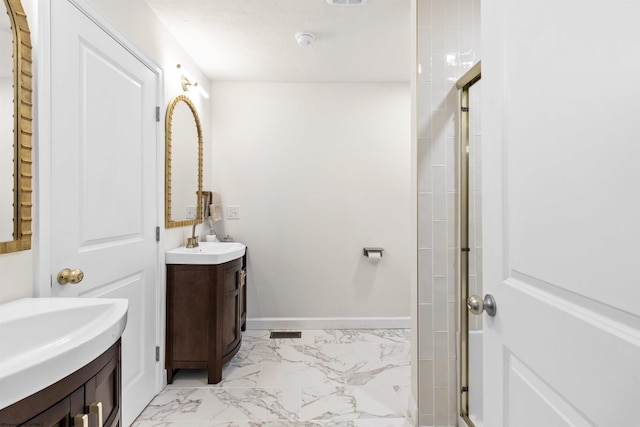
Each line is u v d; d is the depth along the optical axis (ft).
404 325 10.69
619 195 1.60
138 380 6.10
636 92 1.51
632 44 1.53
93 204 4.94
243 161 10.60
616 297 1.62
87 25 4.77
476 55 5.78
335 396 6.75
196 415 6.10
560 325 2.01
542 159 2.17
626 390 1.56
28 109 3.76
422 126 5.79
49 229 4.07
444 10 5.76
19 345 3.10
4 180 3.53
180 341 7.20
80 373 2.78
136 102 6.10
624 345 1.57
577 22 1.86
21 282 3.76
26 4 3.78
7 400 2.18
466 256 5.79
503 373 2.69
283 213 10.64
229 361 8.00
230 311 7.72
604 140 1.68
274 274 10.63
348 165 10.67
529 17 2.30
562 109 1.98
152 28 6.77
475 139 5.68
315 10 6.77
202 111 9.77
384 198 10.71
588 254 1.79
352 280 10.71
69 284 4.42
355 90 10.62
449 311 5.84
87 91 4.80
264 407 6.36
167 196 7.43
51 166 4.11
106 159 5.24
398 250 10.72
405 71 9.82
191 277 7.19
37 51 3.87
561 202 2.00
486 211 2.93
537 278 2.24
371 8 6.70
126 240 5.82
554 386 2.06
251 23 7.27
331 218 10.68
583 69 1.82
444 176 5.81
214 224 10.53
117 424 3.47
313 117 10.62
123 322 3.46
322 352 8.87
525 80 2.35
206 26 7.38
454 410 5.84
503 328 2.67
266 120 10.58
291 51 8.55
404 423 5.93
